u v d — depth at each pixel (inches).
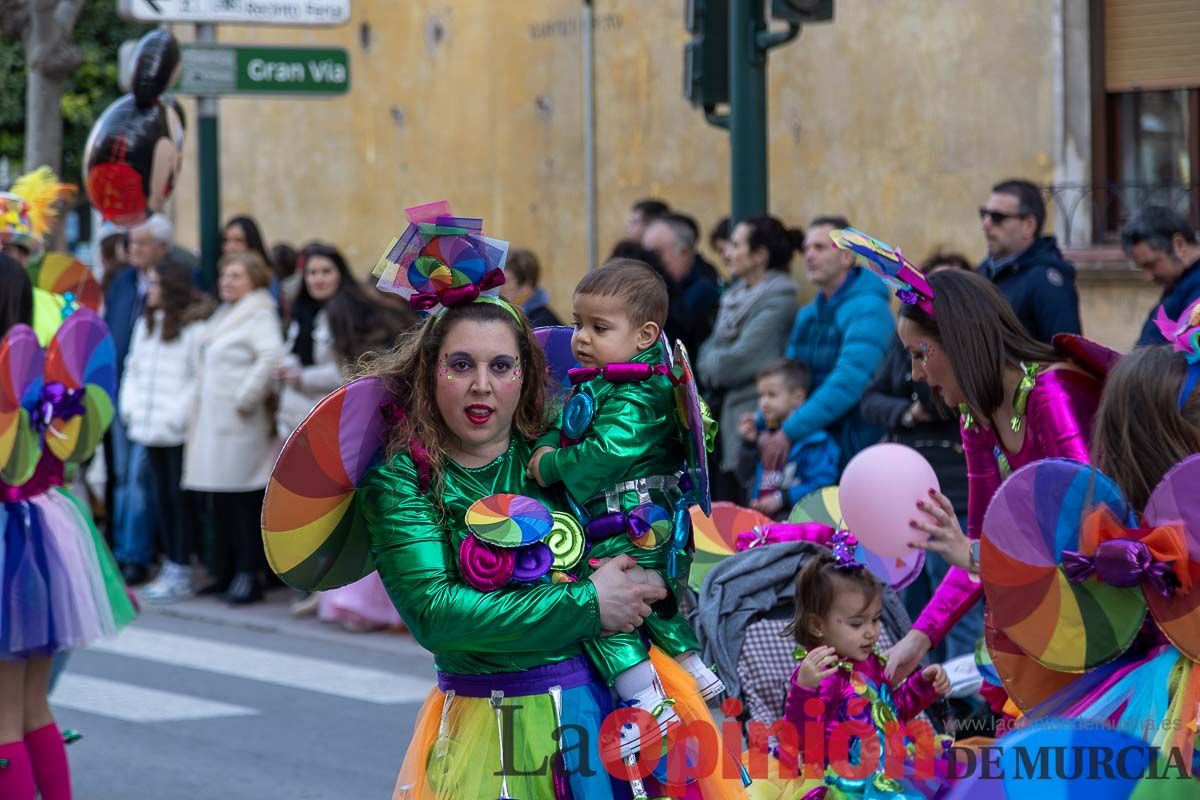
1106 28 407.8
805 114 478.0
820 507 228.2
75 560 224.8
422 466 150.9
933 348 182.2
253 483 411.8
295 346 416.8
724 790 158.1
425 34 603.2
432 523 150.3
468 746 152.1
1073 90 412.2
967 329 177.8
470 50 585.9
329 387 398.0
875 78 458.0
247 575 421.4
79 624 221.9
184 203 706.2
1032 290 282.8
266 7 439.5
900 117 452.4
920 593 279.9
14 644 212.4
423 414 151.9
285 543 155.0
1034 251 287.0
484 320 150.9
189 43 433.7
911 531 190.1
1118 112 408.8
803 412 311.1
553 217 559.5
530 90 563.5
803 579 200.5
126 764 275.4
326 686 331.6
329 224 650.2
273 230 674.2
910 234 451.8
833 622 198.4
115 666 353.4
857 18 461.4
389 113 621.0
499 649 148.7
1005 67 426.6
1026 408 176.4
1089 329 409.4
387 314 387.5
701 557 225.9
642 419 154.3
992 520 157.9
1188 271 303.0
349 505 157.5
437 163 603.2
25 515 220.8
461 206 594.6
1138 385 156.3
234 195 689.6
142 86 314.3
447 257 151.9
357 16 629.9
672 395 156.9
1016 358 178.1
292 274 511.8
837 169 470.0
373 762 274.7
